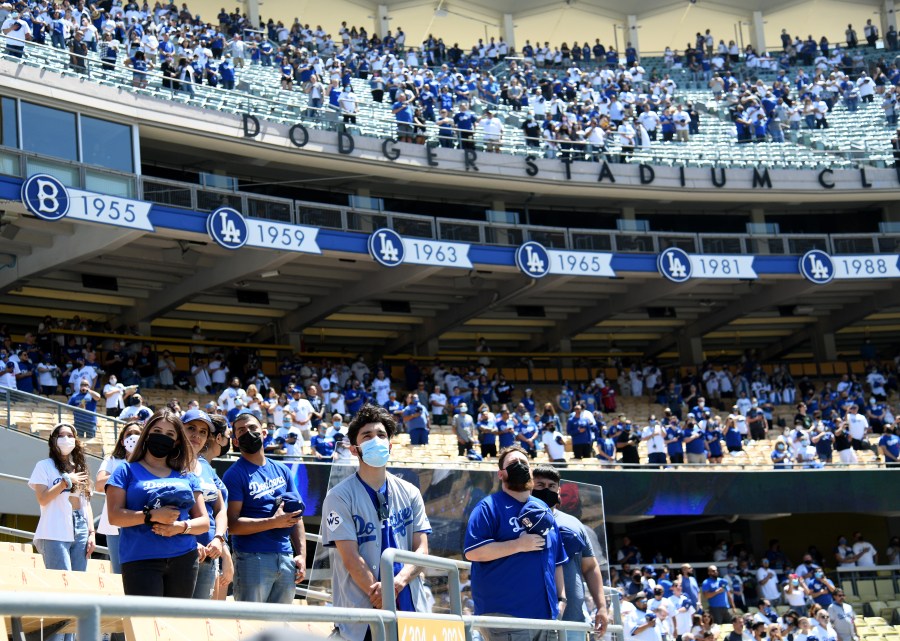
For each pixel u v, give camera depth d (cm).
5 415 1484
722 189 2988
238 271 2491
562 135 2898
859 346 3744
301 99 2725
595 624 656
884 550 2755
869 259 2964
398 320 3128
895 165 3111
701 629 1644
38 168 2067
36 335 2298
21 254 2334
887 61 3844
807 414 2789
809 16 4322
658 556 2244
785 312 3384
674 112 3072
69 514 775
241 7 3791
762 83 3412
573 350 3556
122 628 311
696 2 4134
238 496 653
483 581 596
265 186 2786
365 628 412
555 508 737
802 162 3077
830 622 1933
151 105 2312
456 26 4147
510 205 3106
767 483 2284
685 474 2219
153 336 2889
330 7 3925
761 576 2111
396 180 2817
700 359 3384
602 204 3156
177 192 2242
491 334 3353
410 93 2778
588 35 4328
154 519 525
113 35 2523
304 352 2962
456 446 2308
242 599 646
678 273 2828
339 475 571
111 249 2228
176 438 554
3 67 2072
